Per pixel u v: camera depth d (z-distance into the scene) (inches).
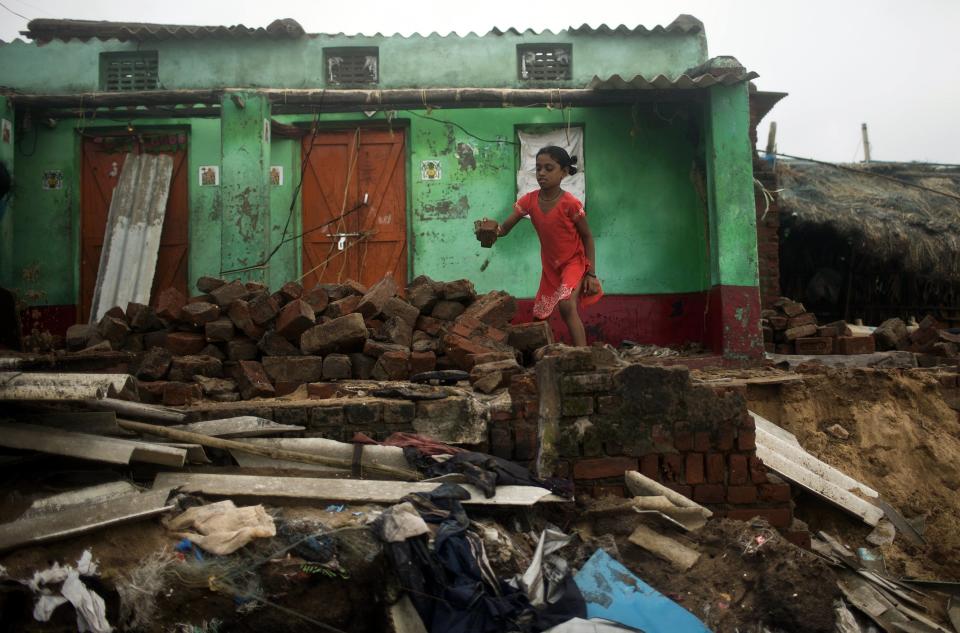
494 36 415.2
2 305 299.1
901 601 196.5
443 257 403.9
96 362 232.8
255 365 270.4
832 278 576.1
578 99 372.5
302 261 408.5
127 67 415.5
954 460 260.1
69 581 149.7
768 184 459.5
